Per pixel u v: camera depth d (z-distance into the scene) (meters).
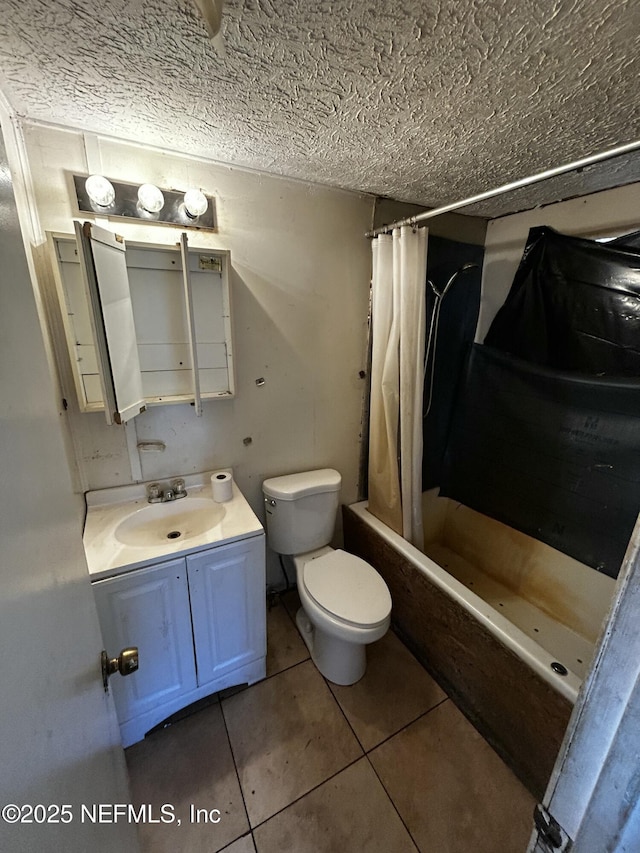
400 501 1.85
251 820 1.11
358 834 1.08
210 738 1.33
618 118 1.00
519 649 1.20
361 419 2.02
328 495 1.78
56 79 0.86
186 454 1.59
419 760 1.28
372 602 1.43
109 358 1.09
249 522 1.40
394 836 1.08
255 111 0.99
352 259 1.74
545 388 1.79
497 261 2.03
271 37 0.71
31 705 0.37
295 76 0.84
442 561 2.22
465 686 1.42
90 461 1.40
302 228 1.58
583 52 0.73
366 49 0.74
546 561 1.81
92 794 0.54
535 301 1.83
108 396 1.10
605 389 1.55
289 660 1.65
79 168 1.16
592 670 0.37
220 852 1.04
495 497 2.06
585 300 1.63
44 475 0.50
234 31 0.69
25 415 0.45
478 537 2.15
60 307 1.18
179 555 1.23
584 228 1.63
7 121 0.96
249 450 1.74
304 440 1.88
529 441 1.87
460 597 1.42
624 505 1.52
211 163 1.35
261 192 1.46
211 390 1.51
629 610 0.33
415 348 1.66
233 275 1.49
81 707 0.55
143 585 1.20
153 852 1.04
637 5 0.62
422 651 1.64
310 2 0.62
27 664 0.38
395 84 0.86
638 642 0.32
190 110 1.00
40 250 1.14
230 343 1.47
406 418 1.71
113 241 1.12
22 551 0.40
